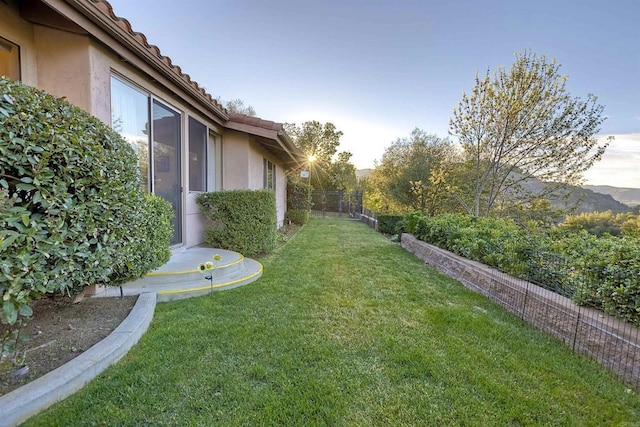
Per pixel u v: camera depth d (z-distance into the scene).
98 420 1.88
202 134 6.94
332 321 3.53
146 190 5.07
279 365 2.58
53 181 2.26
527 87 9.70
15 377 2.06
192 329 3.15
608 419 2.08
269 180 11.69
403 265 6.67
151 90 5.07
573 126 9.80
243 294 4.34
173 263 4.93
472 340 3.15
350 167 34.19
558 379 2.52
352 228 14.22
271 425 1.92
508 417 2.06
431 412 2.08
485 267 4.99
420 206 16.36
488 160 10.77
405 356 2.78
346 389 2.30
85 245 2.51
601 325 2.86
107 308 3.37
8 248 1.88
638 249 3.08
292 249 8.14
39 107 2.24
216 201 6.51
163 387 2.23
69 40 3.64
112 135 3.03
